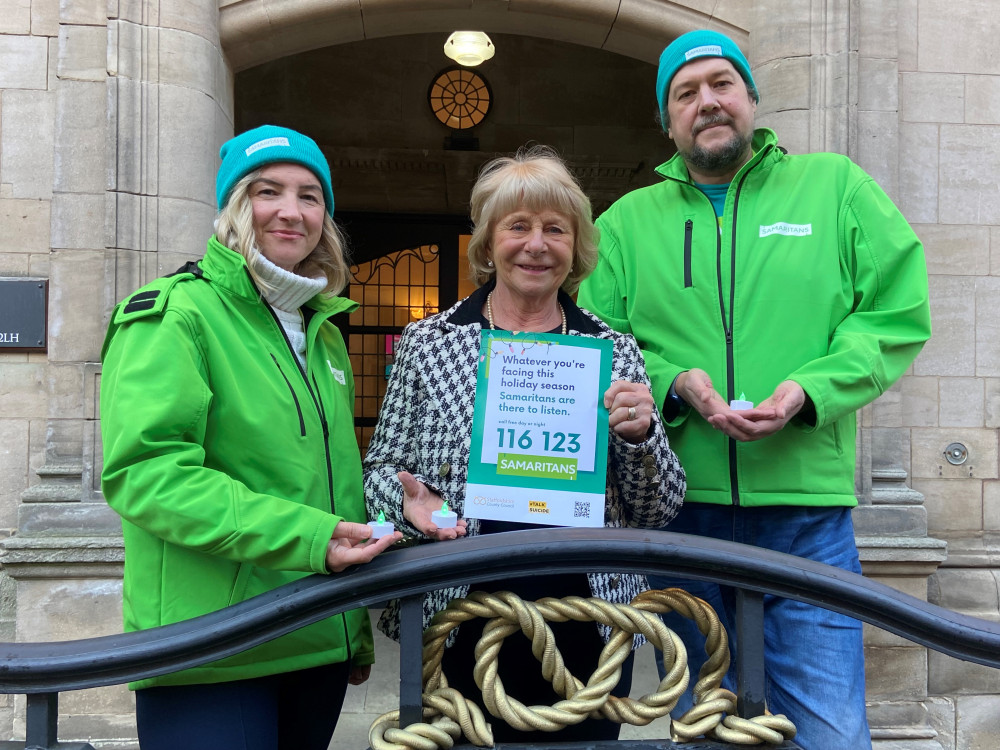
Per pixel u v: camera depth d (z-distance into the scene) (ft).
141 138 10.32
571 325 5.26
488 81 18.84
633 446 4.60
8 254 10.85
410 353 5.08
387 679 11.71
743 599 3.56
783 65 10.96
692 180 6.40
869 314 5.87
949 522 11.50
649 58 12.16
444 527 4.12
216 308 4.62
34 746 3.21
